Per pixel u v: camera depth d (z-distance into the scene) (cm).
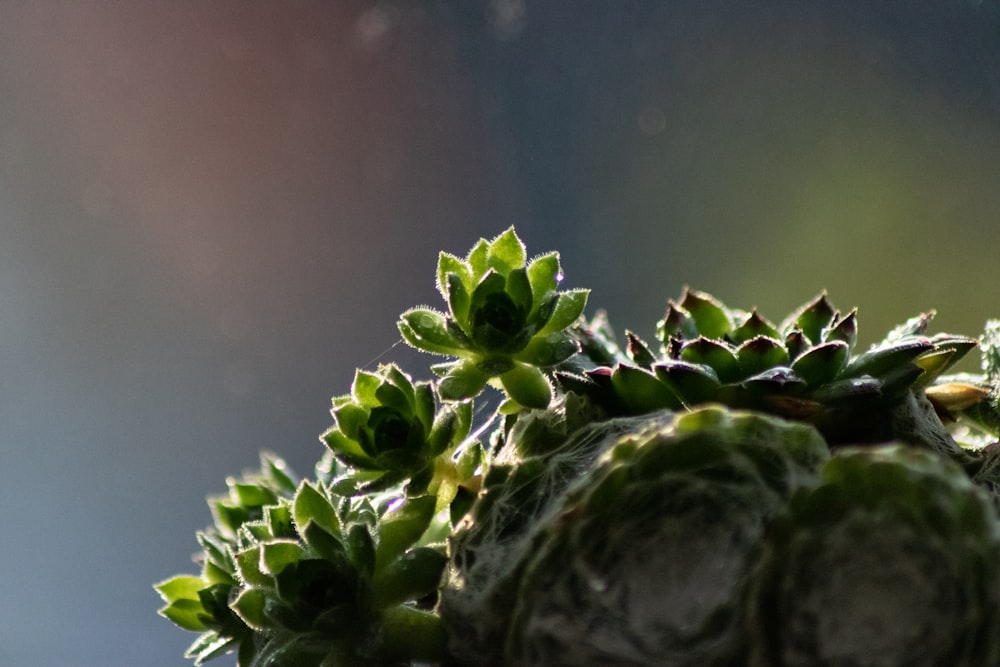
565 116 73
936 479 29
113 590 75
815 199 62
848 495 29
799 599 29
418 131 76
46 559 77
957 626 29
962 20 55
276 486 35
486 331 32
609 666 29
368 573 31
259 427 77
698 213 67
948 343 33
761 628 29
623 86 72
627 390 32
